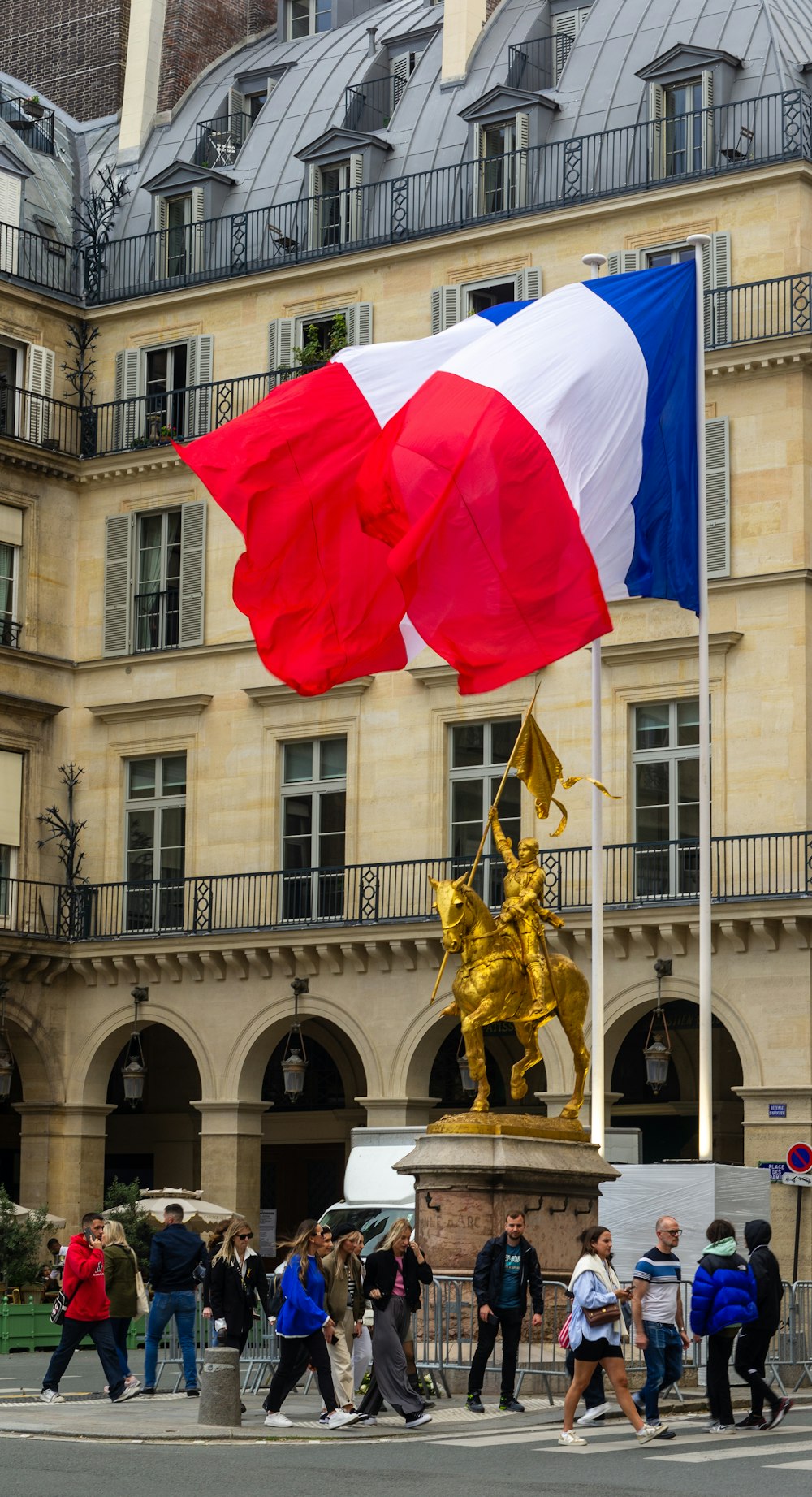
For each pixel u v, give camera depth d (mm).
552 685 56438
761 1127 51969
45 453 63312
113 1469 23703
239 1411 28641
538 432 35250
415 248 59906
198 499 62562
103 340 65188
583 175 58094
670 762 54906
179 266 64562
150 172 67312
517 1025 34719
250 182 64750
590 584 34938
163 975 61000
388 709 58844
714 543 54469
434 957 56719
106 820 62969
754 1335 29172
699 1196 36594
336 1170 65312
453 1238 33125
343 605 36719
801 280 54125
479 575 34844
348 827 59062
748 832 53344
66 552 64375
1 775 62000
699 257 37969
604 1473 23828
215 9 71312
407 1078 56938
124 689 63156
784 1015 51969
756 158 55531
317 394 36969
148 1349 33969
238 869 60750
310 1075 65938
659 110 57562
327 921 58219
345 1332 31594
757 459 54250
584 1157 34500
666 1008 60500
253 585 37000
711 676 54219
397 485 34969
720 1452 26062
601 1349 26922
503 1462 24969
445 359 37406
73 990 62406
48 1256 57625
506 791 57094
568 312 36656
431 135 61875
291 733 60281
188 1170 67312
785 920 51688
